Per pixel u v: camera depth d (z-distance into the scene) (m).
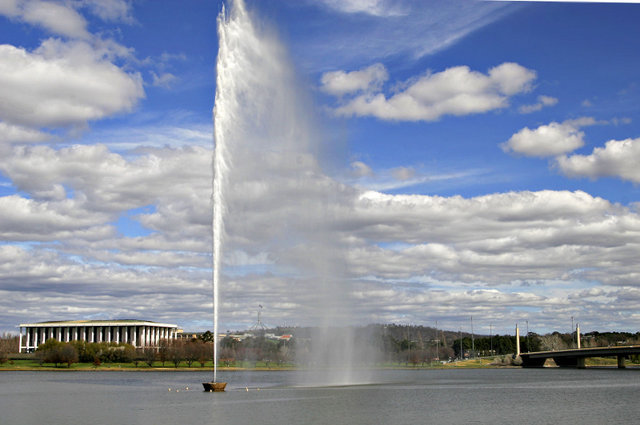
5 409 93.31
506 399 108.75
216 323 101.25
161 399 105.00
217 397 105.62
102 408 92.62
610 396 116.69
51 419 80.94
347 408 89.31
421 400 103.62
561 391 131.00
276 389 121.19
